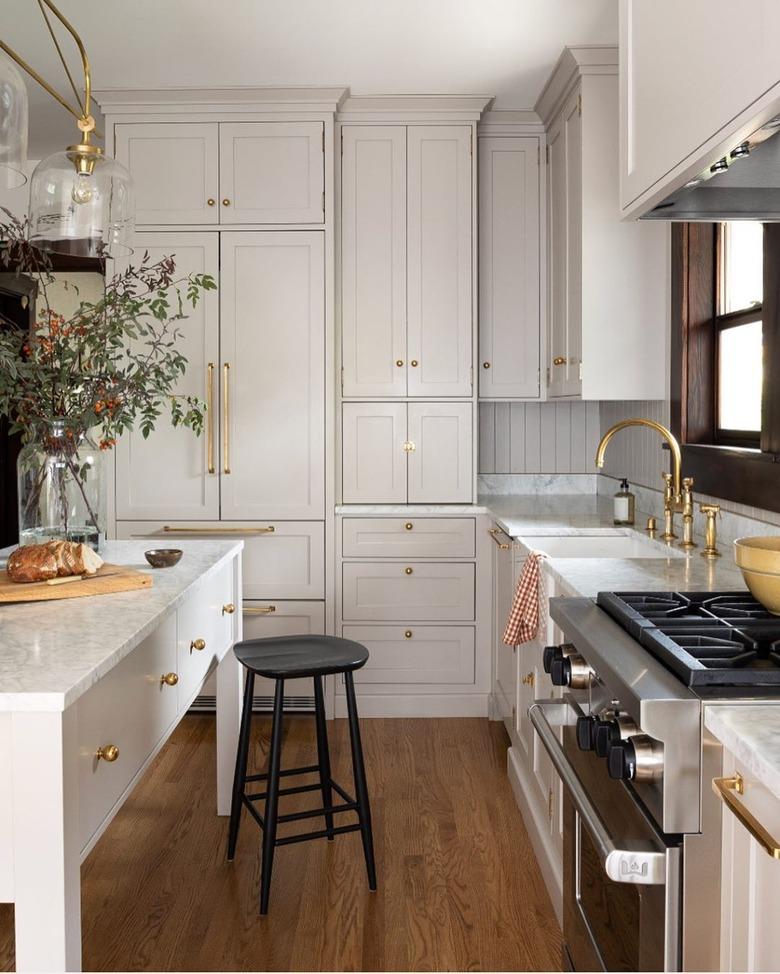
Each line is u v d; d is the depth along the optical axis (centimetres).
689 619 170
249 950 235
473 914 254
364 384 430
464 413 431
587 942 177
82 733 160
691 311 344
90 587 221
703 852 130
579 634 175
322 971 227
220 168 416
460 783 346
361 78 393
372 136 426
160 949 236
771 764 106
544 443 489
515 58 371
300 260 418
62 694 142
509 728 370
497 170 442
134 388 254
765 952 112
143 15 330
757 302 301
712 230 342
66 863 146
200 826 310
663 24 176
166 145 416
